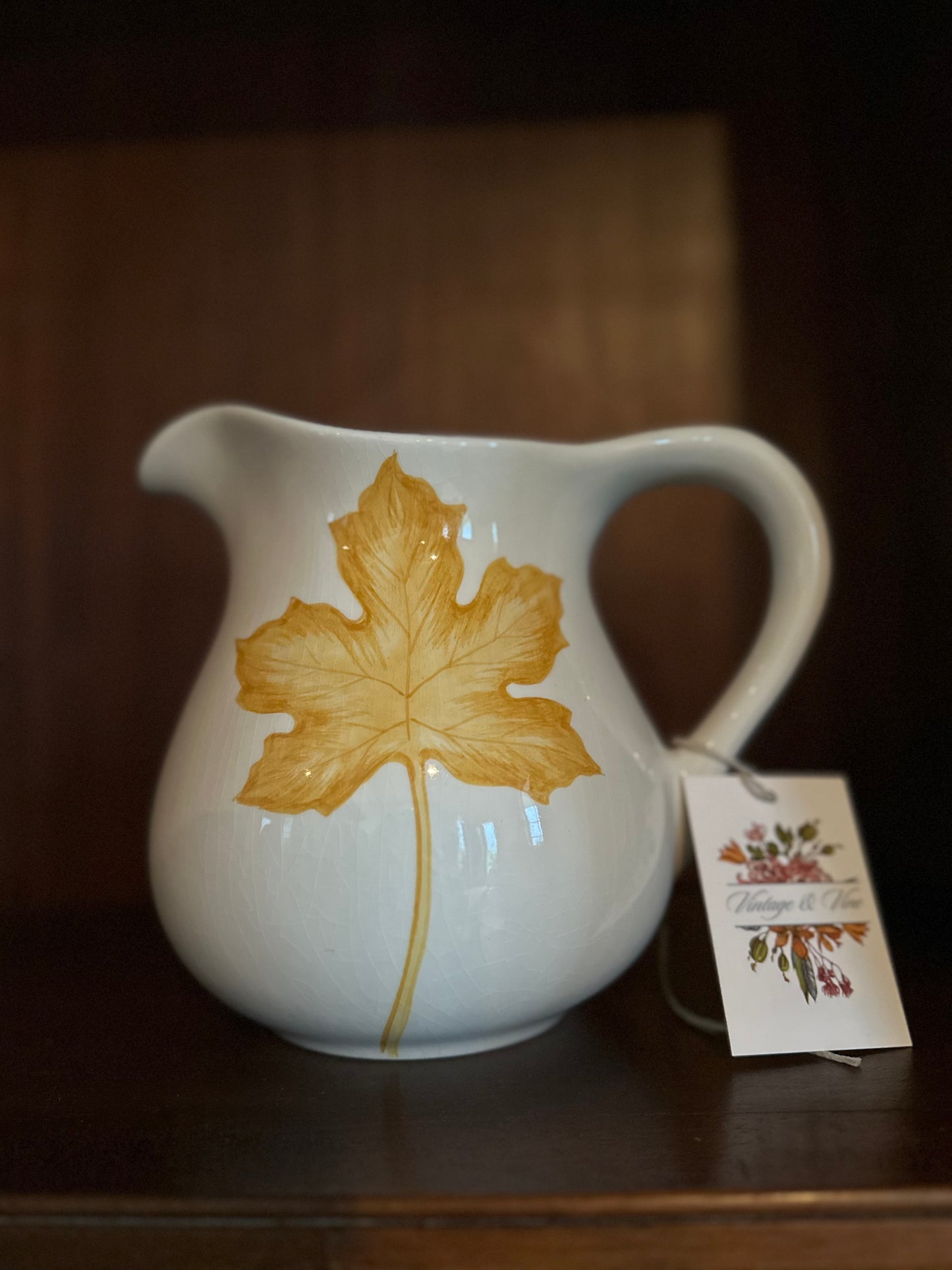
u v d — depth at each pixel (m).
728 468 0.42
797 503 0.42
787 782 0.42
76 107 0.66
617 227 0.66
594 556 0.65
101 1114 0.35
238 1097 0.36
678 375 0.65
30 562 0.66
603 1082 0.37
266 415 0.39
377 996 0.35
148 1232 0.29
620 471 0.41
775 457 0.43
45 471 0.66
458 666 0.37
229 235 0.66
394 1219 0.28
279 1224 0.28
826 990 0.39
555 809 0.36
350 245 0.66
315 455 0.38
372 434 0.38
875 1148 0.31
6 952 0.55
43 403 0.66
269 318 0.66
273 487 0.40
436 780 0.35
